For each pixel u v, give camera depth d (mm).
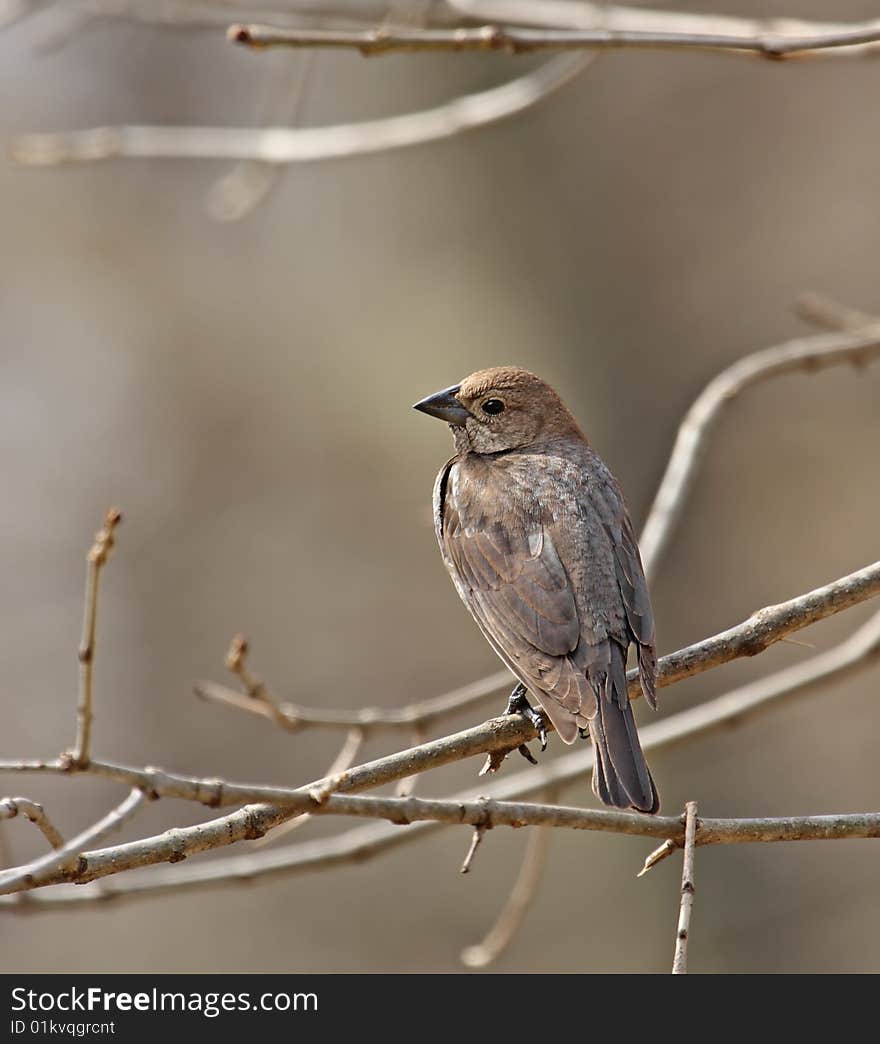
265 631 17312
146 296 18656
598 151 16844
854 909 14875
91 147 11109
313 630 17203
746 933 14969
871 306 16172
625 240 16766
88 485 18406
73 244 19000
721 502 16328
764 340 16328
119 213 18953
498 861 15625
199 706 17281
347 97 17062
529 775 9195
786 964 14805
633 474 16406
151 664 17531
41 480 18531
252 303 18094
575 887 15336
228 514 17750
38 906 8297
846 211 16453
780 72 16688
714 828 6316
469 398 8766
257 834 6043
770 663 15562
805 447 16266
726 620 16078
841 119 16609
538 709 7125
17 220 19016
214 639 17375
